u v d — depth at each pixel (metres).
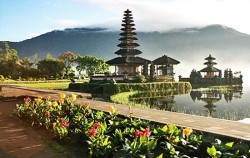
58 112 13.02
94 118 11.41
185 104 32.84
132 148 7.46
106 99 33.12
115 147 8.36
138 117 11.96
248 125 10.41
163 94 48.44
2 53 99.00
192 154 8.30
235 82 78.44
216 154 7.17
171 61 69.81
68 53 118.38
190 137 8.65
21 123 13.26
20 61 104.12
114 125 10.37
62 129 10.13
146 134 8.06
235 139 8.34
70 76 92.38
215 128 9.82
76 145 9.85
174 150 7.74
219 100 38.22
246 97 43.25
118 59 66.00
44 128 12.23
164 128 8.85
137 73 64.75
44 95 23.41
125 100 34.31
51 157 8.70
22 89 31.70
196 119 11.74
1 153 9.09
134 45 66.88
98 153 8.26
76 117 11.80
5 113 15.80
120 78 56.34
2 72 83.12
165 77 64.75
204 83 75.69
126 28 67.12
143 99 38.97
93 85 46.91
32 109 13.64
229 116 23.12
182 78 76.94
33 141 10.35
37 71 86.44
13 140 10.51
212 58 82.50
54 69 90.62
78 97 23.00
